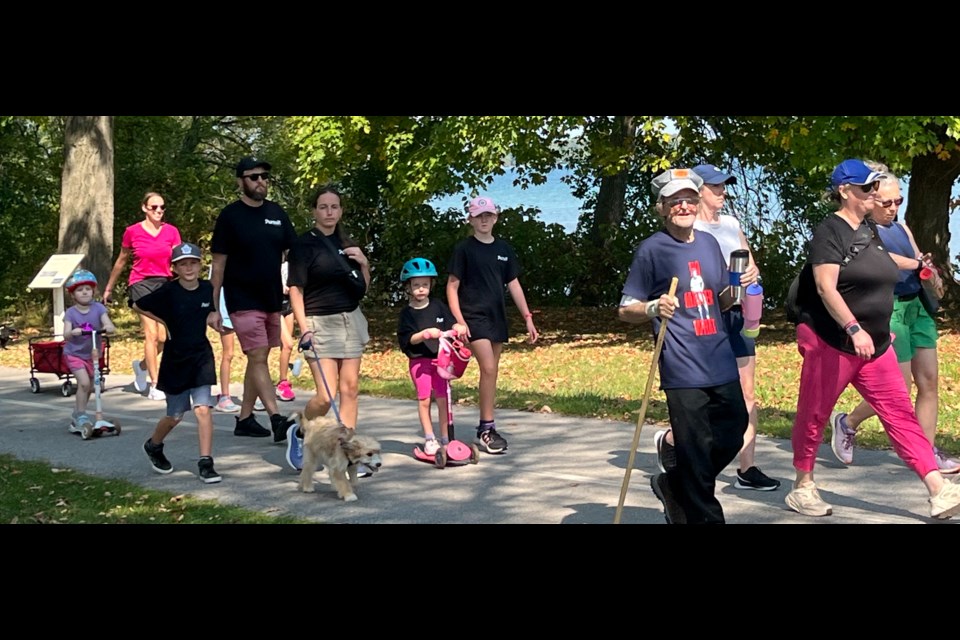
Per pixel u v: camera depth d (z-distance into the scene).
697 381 5.64
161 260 12.65
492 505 7.21
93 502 7.35
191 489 7.94
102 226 21.80
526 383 14.82
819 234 6.57
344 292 8.32
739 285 7.16
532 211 26.47
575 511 7.00
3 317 25.83
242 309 9.62
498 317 9.06
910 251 7.77
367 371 16.83
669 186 5.71
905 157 16.27
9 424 10.92
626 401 11.73
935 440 9.11
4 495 7.59
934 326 8.00
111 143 22.00
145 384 12.89
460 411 11.28
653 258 5.75
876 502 7.18
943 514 6.48
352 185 26.17
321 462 7.73
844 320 6.42
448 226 25.83
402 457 9.00
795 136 16.73
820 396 6.72
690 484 5.70
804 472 6.88
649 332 21.12
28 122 30.27
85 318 10.34
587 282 25.91
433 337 8.63
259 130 34.78
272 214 9.66
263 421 10.93
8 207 27.86
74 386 13.11
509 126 17.61
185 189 30.19
